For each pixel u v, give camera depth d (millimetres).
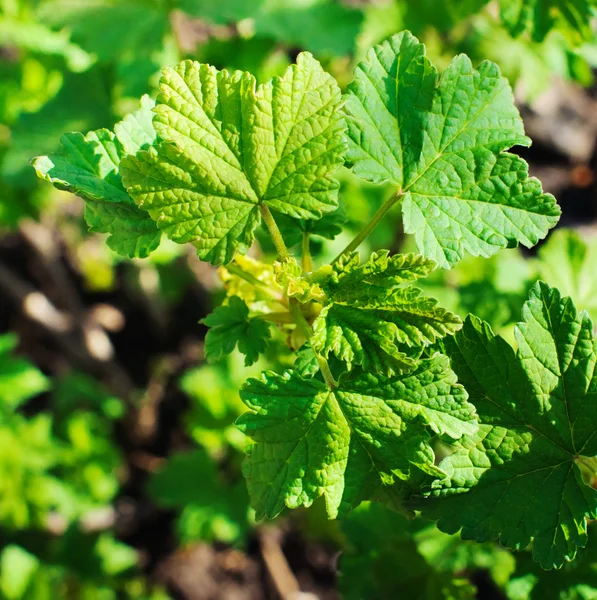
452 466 401
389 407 387
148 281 901
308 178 391
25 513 716
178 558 899
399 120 405
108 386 947
